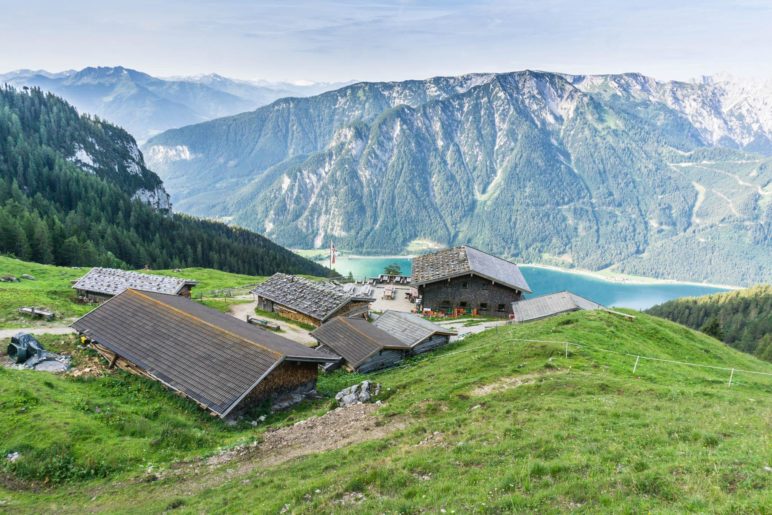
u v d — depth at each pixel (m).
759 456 15.75
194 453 26.66
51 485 22.66
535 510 13.91
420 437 23.89
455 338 62.50
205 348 36.41
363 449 23.33
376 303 95.25
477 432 22.44
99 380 35.09
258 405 34.50
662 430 19.86
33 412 27.12
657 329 50.44
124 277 75.19
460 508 14.66
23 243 118.69
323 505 16.77
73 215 168.62
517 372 34.22
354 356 47.75
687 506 12.83
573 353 37.75
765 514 11.83
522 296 84.06
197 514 18.58
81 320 41.75
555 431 20.78
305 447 26.31
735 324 188.25
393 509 15.33
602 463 16.78
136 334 39.06
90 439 25.84
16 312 53.09
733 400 26.45
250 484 21.27
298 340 65.00
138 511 19.80
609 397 26.89
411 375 40.25
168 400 33.31
